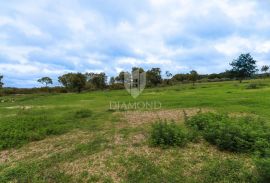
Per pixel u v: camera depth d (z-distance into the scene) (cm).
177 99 3045
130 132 1375
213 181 765
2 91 7131
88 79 8469
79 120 1805
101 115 2019
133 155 1004
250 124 1200
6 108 2995
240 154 983
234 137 1030
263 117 1584
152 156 986
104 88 8138
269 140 1002
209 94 3625
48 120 1775
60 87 8069
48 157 1048
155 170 853
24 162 1016
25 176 870
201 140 1162
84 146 1146
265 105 2144
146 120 1728
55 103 3447
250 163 883
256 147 967
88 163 952
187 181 771
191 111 2053
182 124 1497
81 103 3278
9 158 1087
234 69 9244
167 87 7081
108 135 1330
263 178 696
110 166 912
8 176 879
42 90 7894
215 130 1111
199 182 763
